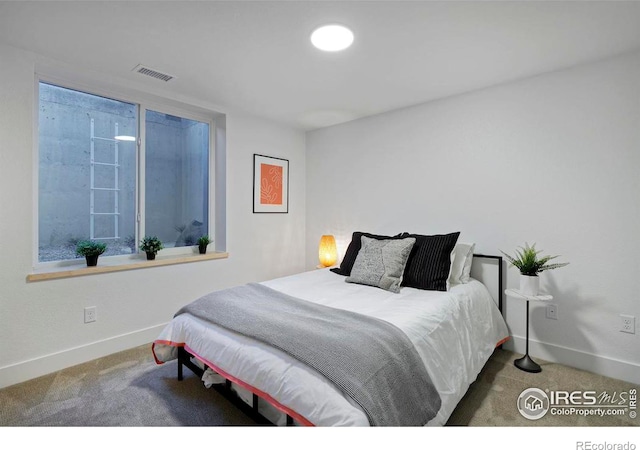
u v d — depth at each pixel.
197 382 2.03
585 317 2.20
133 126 2.79
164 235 3.04
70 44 1.97
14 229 2.02
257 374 1.34
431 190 2.95
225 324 1.62
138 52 2.07
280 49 2.03
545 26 1.75
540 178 2.37
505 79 2.45
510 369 2.22
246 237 3.45
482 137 2.64
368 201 3.43
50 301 2.17
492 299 2.53
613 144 2.08
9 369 1.99
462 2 1.55
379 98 2.87
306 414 1.14
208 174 3.34
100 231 2.63
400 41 1.92
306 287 2.36
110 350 2.46
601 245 2.13
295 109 3.19
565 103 2.25
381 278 2.31
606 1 1.53
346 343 1.31
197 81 2.52
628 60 2.03
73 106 2.46
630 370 2.04
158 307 2.76
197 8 1.62
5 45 1.96
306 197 4.07
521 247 2.46
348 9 1.62
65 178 2.43
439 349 1.64
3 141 1.96
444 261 2.33
